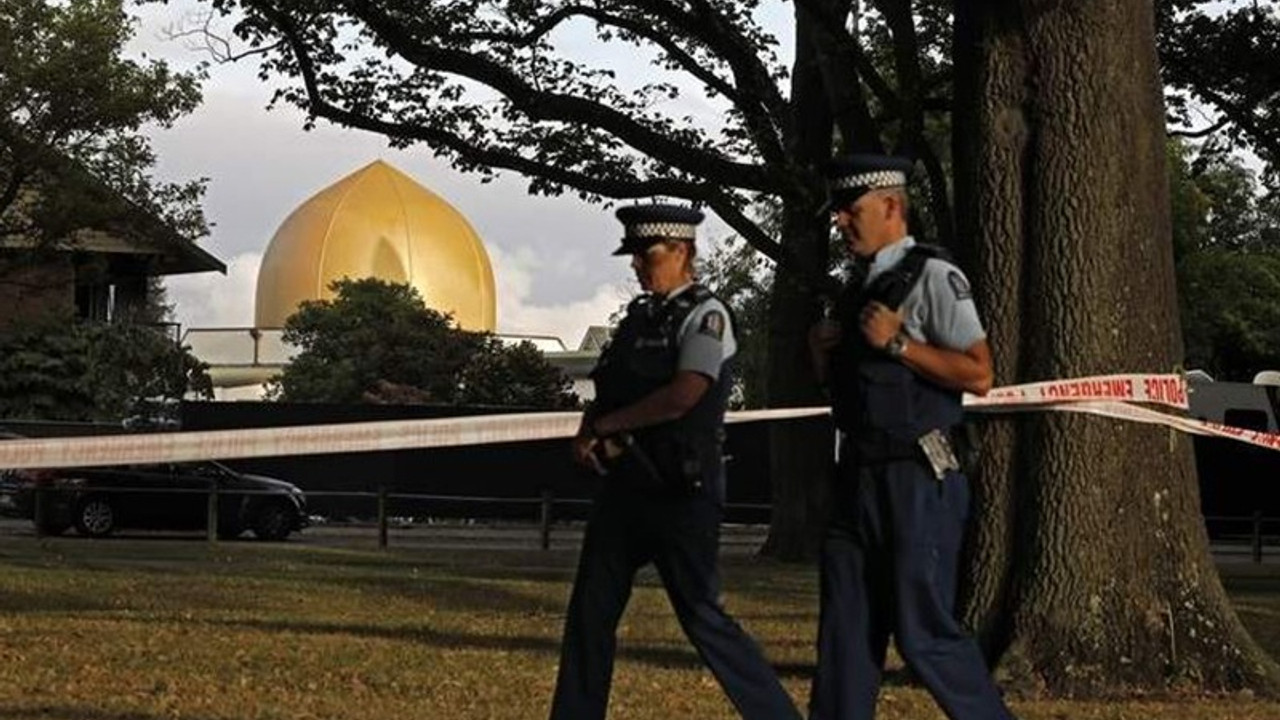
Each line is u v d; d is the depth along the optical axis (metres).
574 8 24.83
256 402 43.28
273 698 9.96
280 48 24.62
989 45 11.05
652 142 24.36
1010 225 11.02
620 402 7.15
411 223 80.81
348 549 28.80
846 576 6.67
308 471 40.69
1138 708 10.37
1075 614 10.87
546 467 40.47
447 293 80.25
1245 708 10.45
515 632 13.95
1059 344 10.86
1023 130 11.02
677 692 10.47
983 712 6.59
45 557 23.34
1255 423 40.50
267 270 79.69
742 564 26.55
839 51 23.52
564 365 62.06
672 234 7.19
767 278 51.25
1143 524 10.97
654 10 24.52
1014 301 11.01
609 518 7.23
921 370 6.50
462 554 27.64
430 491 40.44
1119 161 10.93
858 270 6.75
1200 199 50.56
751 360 50.75
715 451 7.16
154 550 26.17
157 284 64.81
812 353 6.77
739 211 25.09
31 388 43.44
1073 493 10.88
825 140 26.80
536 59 24.56
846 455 6.65
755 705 7.21
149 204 35.72
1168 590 11.01
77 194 34.88
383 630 13.86
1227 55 25.30
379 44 24.45
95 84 34.12
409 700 10.01
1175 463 11.09
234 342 73.50
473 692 10.34
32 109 34.19
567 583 20.02
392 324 50.78
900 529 6.52
